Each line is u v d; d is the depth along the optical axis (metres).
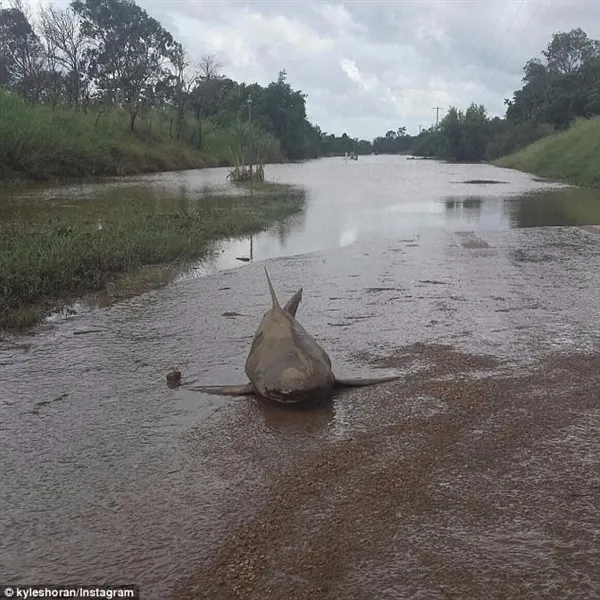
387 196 22.34
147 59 48.28
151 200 18.38
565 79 56.94
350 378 5.29
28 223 12.28
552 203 19.48
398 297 7.96
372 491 3.68
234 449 4.20
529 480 3.78
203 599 2.86
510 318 7.02
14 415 4.71
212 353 6.01
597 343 6.16
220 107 63.84
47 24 44.25
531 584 2.91
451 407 4.78
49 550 3.21
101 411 4.77
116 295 8.10
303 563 3.08
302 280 8.97
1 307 7.11
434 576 2.97
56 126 27.45
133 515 3.49
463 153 75.75
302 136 81.44
